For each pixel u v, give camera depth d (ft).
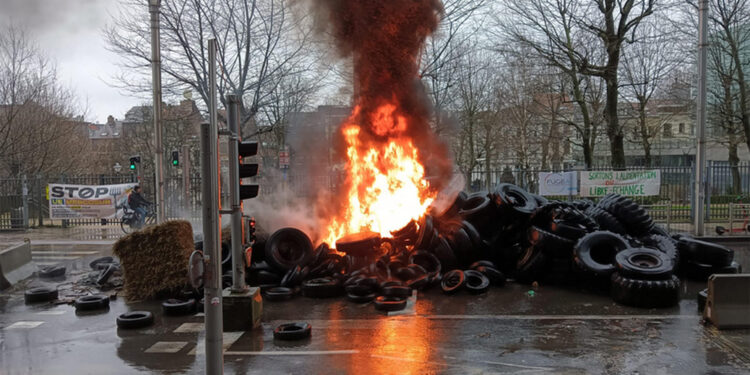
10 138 89.51
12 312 27.73
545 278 32.14
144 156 165.68
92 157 164.96
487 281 30.60
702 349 20.03
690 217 61.62
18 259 36.58
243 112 73.97
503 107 134.10
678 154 162.30
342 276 31.35
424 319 24.85
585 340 21.35
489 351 20.12
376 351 20.25
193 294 29.32
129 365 19.31
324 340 21.77
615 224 34.42
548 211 33.01
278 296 28.94
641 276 26.99
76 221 72.84
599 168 63.26
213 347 14.64
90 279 35.45
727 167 64.08
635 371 17.84
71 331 24.06
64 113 111.45
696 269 33.17
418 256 32.76
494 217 35.19
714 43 85.15
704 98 51.52
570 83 105.09
